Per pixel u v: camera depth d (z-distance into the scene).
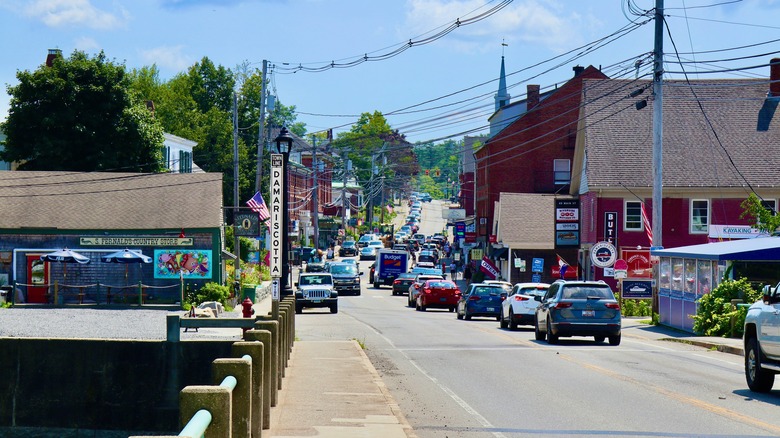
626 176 53.47
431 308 53.16
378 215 176.00
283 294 28.62
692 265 32.41
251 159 97.81
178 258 47.00
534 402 15.12
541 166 81.94
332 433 11.49
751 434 12.15
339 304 56.66
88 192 49.72
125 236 46.84
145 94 103.31
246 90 110.06
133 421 17.34
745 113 56.28
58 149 61.16
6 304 44.38
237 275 51.91
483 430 12.41
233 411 7.38
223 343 17.20
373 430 11.73
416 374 19.14
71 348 17.47
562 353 24.00
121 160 63.50
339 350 23.28
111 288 46.44
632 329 34.38
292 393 15.20
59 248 46.78
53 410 17.41
